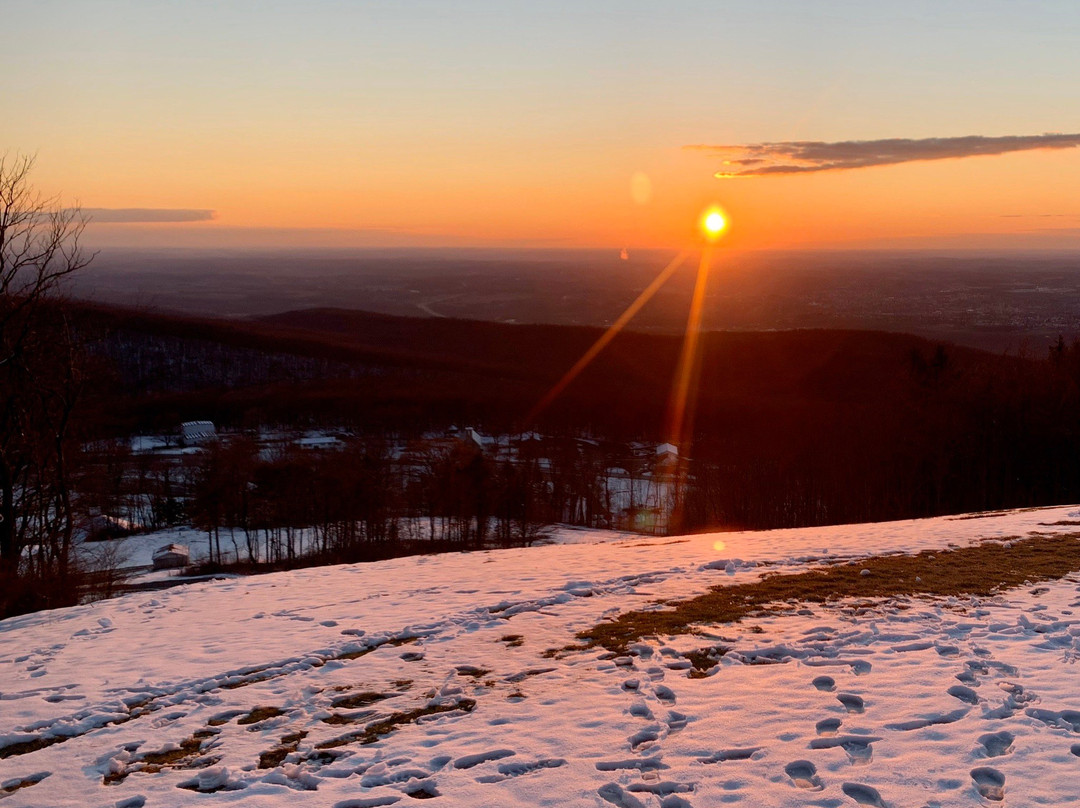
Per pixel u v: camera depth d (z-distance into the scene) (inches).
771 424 3068.4
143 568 1705.2
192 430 3132.4
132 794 271.3
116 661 436.5
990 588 460.4
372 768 275.4
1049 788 227.8
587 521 2255.2
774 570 554.6
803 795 234.2
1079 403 1633.9
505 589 549.0
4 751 323.9
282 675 394.6
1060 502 1641.2
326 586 618.2
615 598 502.0
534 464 2657.5
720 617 434.6
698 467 2829.7
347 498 2060.8
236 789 270.5
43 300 1014.4
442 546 1915.6
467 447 2920.8
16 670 433.7
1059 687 301.7
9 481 970.1
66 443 1107.9
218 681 390.3
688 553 658.8
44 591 827.4
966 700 297.3
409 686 364.8
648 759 265.6
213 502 2064.5
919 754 254.5
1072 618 388.8
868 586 482.3
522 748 283.4
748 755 264.7
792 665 346.9
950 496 1787.6
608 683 343.3
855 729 276.8
